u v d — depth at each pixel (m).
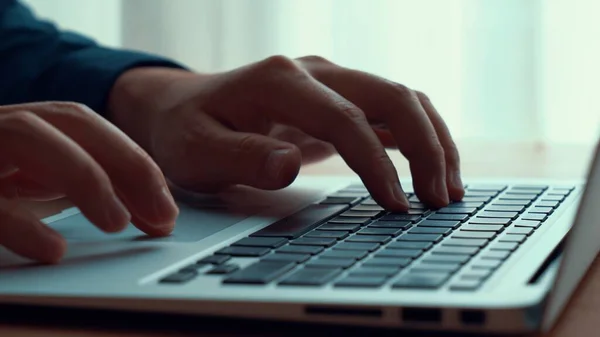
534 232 0.48
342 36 1.70
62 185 0.46
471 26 1.65
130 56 0.90
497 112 1.66
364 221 0.53
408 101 0.65
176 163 0.73
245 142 0.67
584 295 0.41
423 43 1.67
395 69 1.69
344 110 0.62
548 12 1.63
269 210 0.60
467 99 1.67
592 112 1.63
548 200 0.62
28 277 0.40
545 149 1.12
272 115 0.67
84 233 0.52
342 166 0.99
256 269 0.39
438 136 0.66
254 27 1.75
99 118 0.52
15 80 0.90
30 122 0.48
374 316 0.33
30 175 0.47
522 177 0.84
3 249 0.47
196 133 0.71
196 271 0.39
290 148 0.65
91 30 1.90
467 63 1.66
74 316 0.37
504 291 0.34
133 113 0.82
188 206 0.64
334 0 1.70
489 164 0.95
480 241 0.45
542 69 1.65
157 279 0.38
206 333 0.35
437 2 1.66
